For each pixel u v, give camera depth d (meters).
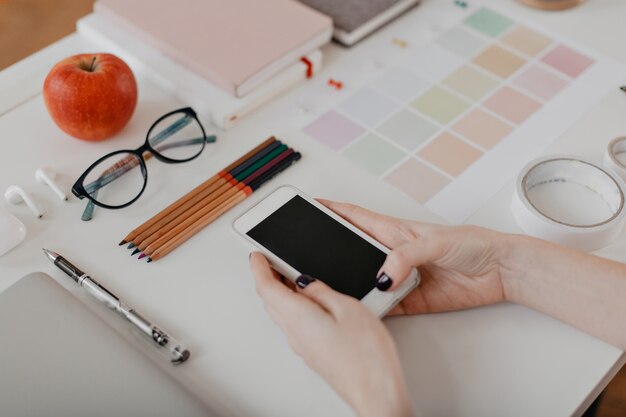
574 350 0.69
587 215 0.79
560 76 0.98
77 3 1.83
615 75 0.98
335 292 0.65
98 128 0.84
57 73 0.81
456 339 0.69
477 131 0.91
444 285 0.72
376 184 0.84
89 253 0.77
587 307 0.69
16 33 1.74
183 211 0.80
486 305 0.72
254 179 0.83
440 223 0.80
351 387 0.59
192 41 0.94
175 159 0.87
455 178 0.85
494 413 0.64
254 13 0.98
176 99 0.94
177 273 0.75
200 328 0.70
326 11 1.03
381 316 0.67
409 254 0.66
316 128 0.91
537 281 0.70
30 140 0.88
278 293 0.65
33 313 0.67
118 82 0.82
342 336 0.61
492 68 0.99
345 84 0.97
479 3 1.09
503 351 0.69
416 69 0.99
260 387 0.66
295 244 0.72
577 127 0.91
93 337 0.65
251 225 0.73
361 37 1.03
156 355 0.68
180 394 0.62
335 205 0.76
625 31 1.05
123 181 0.84
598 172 0.80
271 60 0.92
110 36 0.99
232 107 0.90
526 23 1.06
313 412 0.64
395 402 0.57
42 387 0.61
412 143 0.89
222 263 0.76
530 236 0.71
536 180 0.82
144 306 0.72
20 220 0.79
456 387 0.66
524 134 0.90
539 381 0.66
